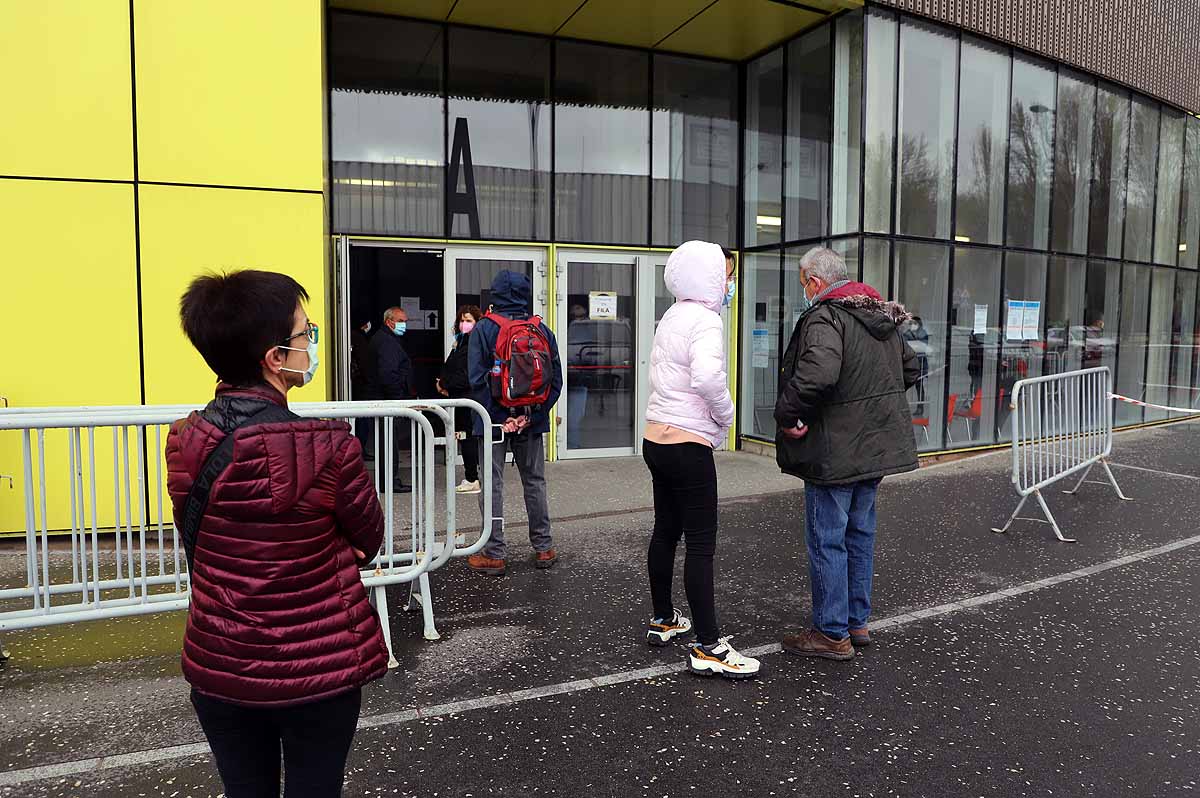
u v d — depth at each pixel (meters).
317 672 1.66
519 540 5.81
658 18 8.36
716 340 3.48
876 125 8.37
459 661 3.76
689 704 3.34
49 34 5.41
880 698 3.40
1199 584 4.88
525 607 4.48
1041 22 9.68
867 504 3.87
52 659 3.79
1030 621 4.29
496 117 8.67
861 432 3.66
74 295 5.58
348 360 7.11
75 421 3.45
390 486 3.91
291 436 1.65
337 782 1.77
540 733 3.10
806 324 3.67
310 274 6.05
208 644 1.64
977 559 5.40
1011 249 9.81
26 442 3.43
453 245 8.57
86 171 5.54
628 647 3.93
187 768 2.84
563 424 9.04
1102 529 6.15
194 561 1.68
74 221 5.54
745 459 9.23
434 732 3.09
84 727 3.13
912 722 3.20
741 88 9.88
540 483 5.11
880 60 8.34
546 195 8.91
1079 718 3.24
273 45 5.86
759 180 9.69
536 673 3.63
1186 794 2.71
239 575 1.62
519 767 2.85
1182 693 3.46
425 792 2.70
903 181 8.67
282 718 1.71
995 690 3.48
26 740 3.03
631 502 6.99
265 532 1.63
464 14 8.19
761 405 9.70
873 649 3.93
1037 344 10.27
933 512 6.69
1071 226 10.59
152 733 3.09
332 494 1.69
